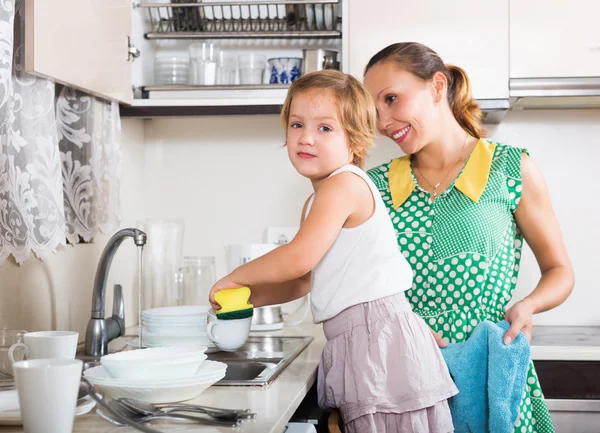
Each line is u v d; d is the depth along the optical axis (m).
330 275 1.39
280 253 1.33
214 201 2.41
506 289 1.69
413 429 1.34
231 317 1.43
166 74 2.15
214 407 1.11
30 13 1.39
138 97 2.09
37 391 0.88
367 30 2.04
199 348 1.26
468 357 1.56
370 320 1.36
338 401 1.37
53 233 1.50
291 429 1.25
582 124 2.30
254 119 2.39
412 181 1.75
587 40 1.99
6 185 1.38
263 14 2.34
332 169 1.41
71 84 1.57
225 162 2.40
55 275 1.75
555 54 2.00
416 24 2.03
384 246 1.40
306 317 2.32
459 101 1.77
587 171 2.30
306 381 1.35
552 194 2.31
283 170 2.39
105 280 1.61
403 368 1.34
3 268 1.53
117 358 1.22
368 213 1.39
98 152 1.85
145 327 1.71
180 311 1.74
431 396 1.35
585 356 1.86
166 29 2.31
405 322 1.38
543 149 2.31
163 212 2.42
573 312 2.29
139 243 1.59
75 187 1.75
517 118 2.32
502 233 1.69
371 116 1.45
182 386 1.13
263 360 1.54
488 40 2.01
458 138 1.76
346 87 1.41
